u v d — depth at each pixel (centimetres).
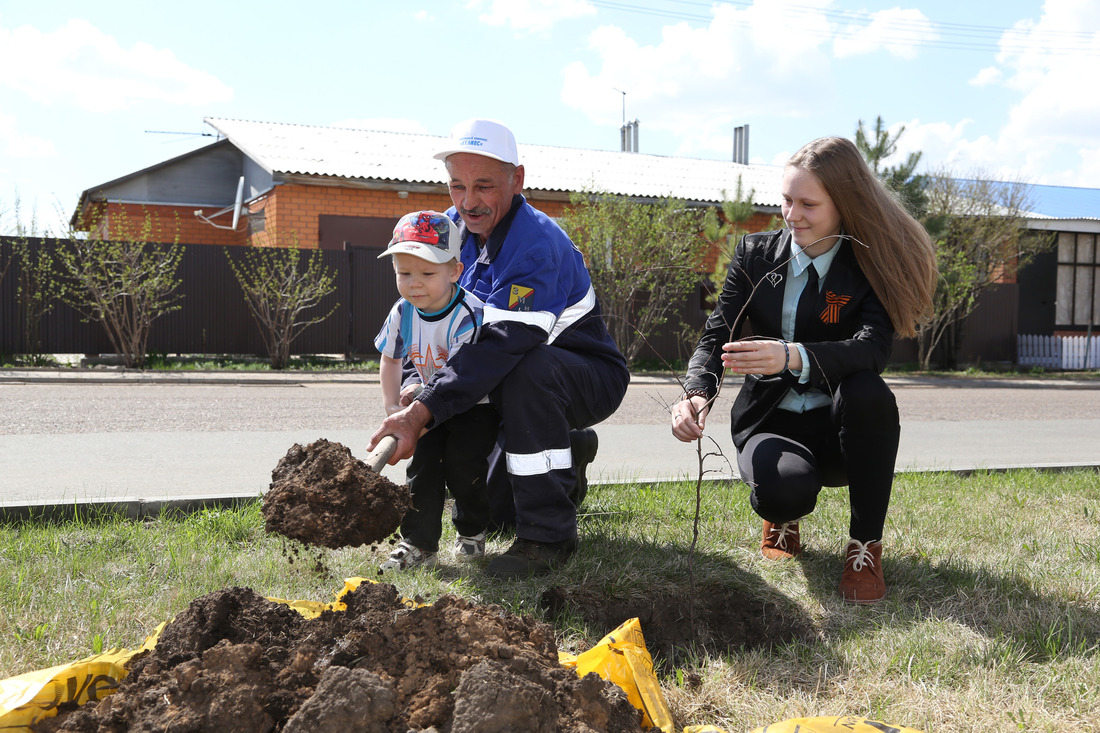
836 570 316
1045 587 294
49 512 359
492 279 317
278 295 1294
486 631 186
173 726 156
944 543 347
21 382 1034
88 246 1230
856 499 290
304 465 236
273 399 930
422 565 304
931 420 927
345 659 176
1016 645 240
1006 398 1260
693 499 413
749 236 331
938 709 206
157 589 273
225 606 195
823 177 290
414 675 170
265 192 1686
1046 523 386
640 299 1510
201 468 503
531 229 313
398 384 328
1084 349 1973
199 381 1109
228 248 1328
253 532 342
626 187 1819
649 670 202
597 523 365
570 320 326
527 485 300
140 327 1244
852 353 284
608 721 170
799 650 248
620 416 885
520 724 154
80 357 1306
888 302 298
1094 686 215
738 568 315
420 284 292
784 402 318
